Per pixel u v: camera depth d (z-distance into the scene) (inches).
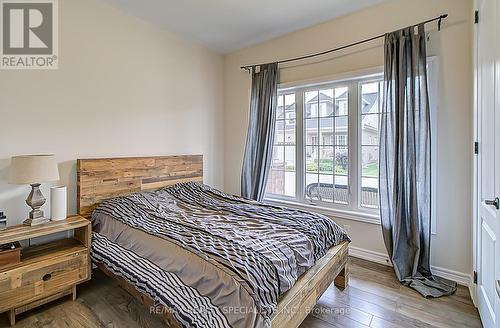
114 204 99.8
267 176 139.9
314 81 126.1
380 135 103.6
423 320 74.7
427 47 98.0
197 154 148.9
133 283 70.7
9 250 73.4
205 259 60.1
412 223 96.2
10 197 88.6
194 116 147.1
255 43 146.3
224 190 165.5
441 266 97.9
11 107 88.4
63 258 81.5
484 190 70.9
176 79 137.4
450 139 94.5
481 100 74.2
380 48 108.4
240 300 50.9
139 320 74.7
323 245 80.4
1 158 86.6
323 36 123.6
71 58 100.7
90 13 105.2
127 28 116.6
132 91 119.4
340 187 124.8
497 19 57.8
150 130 126.7
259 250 63.4
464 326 72.2
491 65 63.7
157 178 126.6
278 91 144.3
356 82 118.2
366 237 115.3
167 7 111.1
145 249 73.9
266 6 109.8
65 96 99.7
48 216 96.5
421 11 99.1
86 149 105.4
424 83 95.0
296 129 138.2
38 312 78.2
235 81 158.2
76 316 76.5
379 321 74.4
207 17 118.6
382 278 98.4
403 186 98.3
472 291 84.6
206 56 152.4
